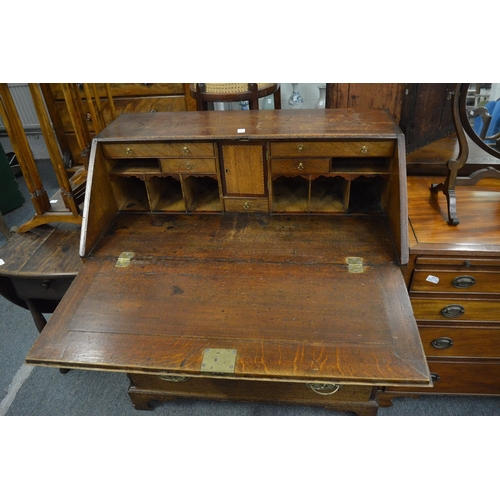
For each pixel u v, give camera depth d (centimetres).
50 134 185
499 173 178
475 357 186
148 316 143
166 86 335
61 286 191
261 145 167
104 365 131
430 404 204
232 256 164
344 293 146
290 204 188
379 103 214
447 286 167
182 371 127
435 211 181
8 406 212
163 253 168
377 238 167
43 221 209
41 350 134
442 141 227
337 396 178
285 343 131
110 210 186
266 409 206
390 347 129
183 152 172
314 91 391
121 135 174
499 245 159
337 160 177
